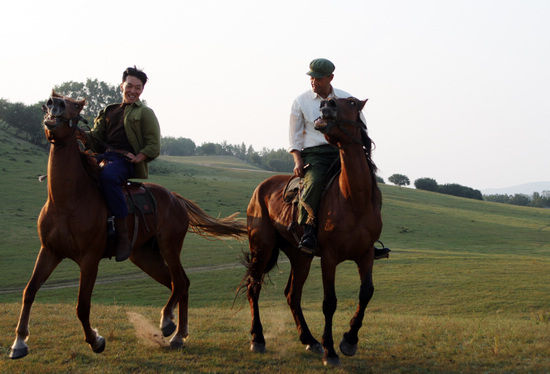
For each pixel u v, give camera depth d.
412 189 132.50
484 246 58.06
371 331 7.49
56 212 5.33
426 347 6.37
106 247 5.83
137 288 29.28
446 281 30.19
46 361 5.54
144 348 6.17
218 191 82.19
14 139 111.56
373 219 5.61
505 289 27.72
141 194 6.34
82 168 5.54
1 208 57.53
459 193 167.50
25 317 5.12
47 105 5.17
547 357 5.74
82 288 5.46
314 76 6.20
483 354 5.91
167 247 6.59
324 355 5.65
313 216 5.76
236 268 36.16
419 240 60.66
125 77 6.31
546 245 60.69
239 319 8.78
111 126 6.38
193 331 7.36
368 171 5.57
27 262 36.78
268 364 5.63
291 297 6.71
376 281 30.58
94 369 5.25
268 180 7.14
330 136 5.40
